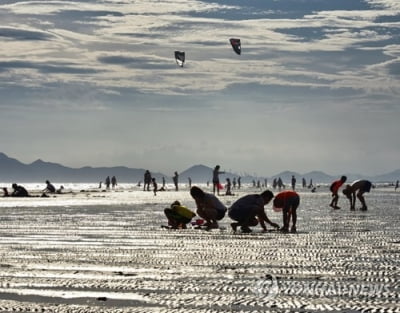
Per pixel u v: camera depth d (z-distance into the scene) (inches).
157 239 757.9
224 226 955.3
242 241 734.5
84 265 532.4
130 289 421.1
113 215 1219.2
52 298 392.5
